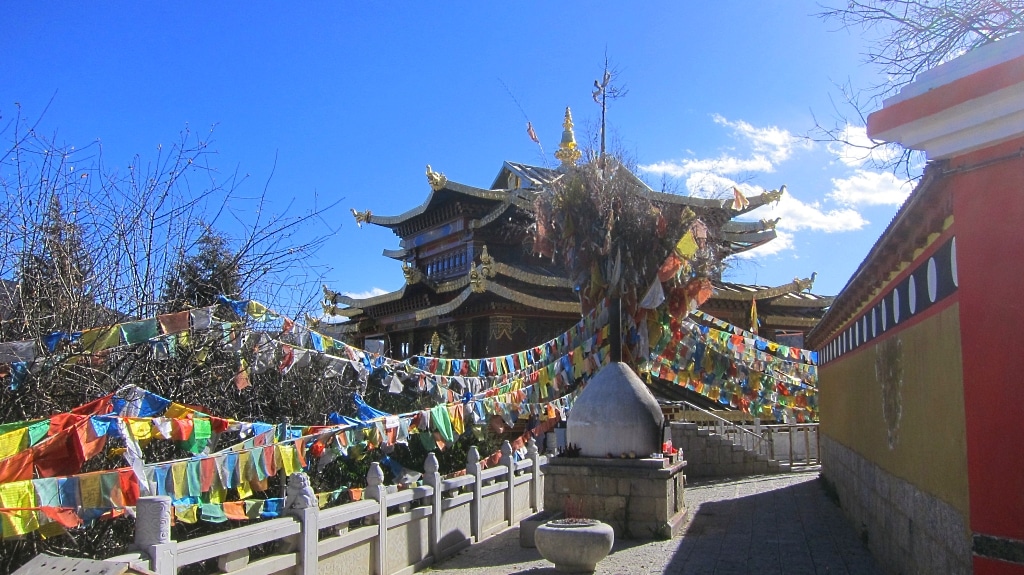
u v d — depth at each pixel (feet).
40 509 20.48
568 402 56.18
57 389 27.96
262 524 26.96
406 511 37.60
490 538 46.24
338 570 31.45
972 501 17.53
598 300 54.90
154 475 23.98
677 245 52.90
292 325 33.81
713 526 48.83
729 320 119.03
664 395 99.04
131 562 20.77
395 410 53.01
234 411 38.11
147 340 27.12
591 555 34.73
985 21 30.25
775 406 77.00
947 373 23.35
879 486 37.58
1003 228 17.33
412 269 108.88
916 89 17.79
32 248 28.43
